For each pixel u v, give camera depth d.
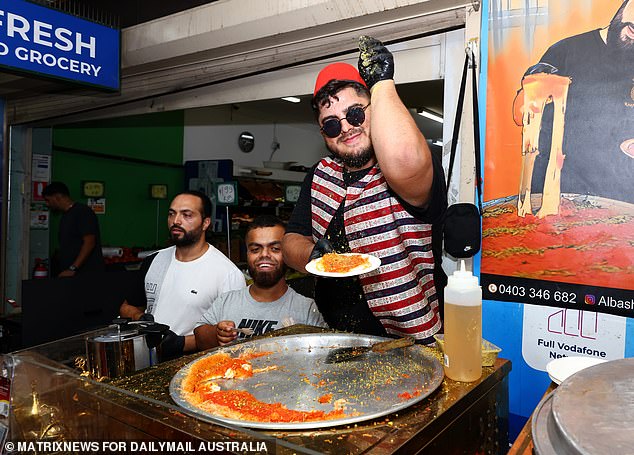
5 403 0.99
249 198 5.52
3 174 4.05
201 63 2.65
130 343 1.07
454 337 0.90
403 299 1.36
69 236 4.01
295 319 1.87
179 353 1.53
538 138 1.50
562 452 0.52
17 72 2.14
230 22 2.35
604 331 1.41
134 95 3.09
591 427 0.52
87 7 3.38
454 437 0.79
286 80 2.40
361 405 0.80
